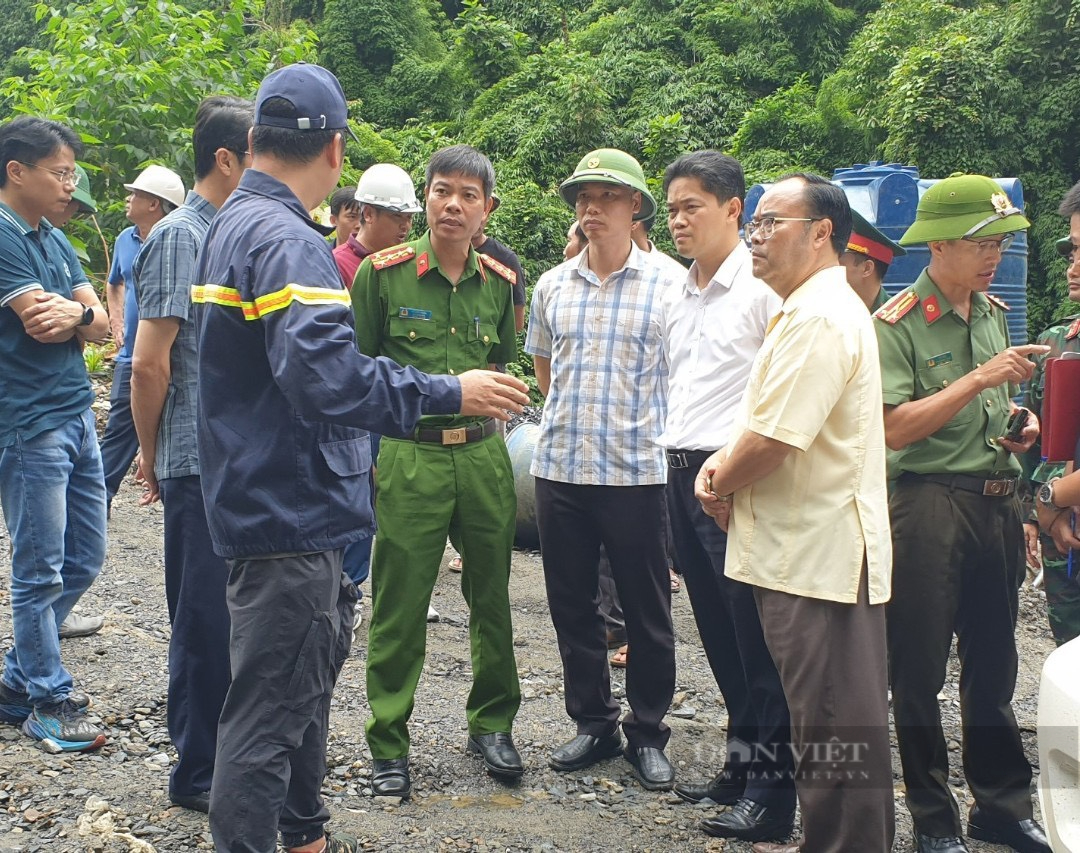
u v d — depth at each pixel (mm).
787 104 15781
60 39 9539
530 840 2988
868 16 18141
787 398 2383
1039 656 4996
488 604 3436
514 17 22828
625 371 3455
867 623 2447
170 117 9336
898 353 2912
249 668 2307
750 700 3119
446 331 3408
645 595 3443
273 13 23250
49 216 3338
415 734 3729
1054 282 11945
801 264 2535
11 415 3240
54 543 3311
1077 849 2164
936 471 2908
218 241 2385
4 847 2686
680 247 3170
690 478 3137
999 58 12883
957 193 2879
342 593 2584
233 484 2291
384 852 2863
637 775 3459
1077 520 3123
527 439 6750
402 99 21125
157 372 2818
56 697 3330
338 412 2152
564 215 14336
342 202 5141
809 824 2428
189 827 2867
